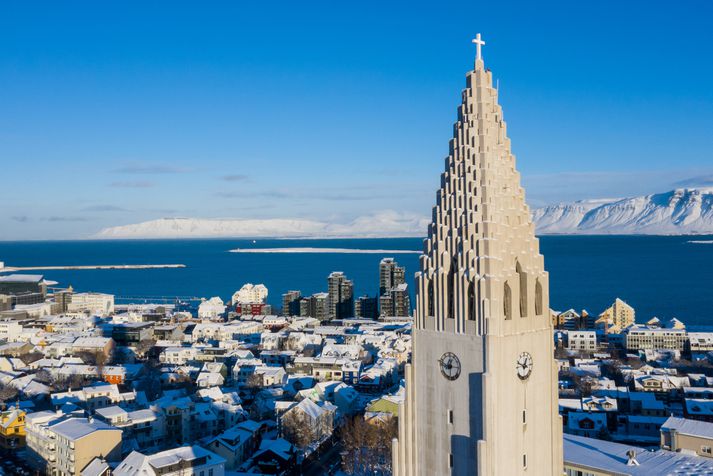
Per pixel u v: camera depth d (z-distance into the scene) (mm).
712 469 104375
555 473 65188
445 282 63031
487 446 58281
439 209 64562
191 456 170250
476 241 60281
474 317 60594
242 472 194750
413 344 66562
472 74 62156
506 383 59656
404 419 67062
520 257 62219
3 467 197250
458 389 61938
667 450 127188
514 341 60469
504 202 61750
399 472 67188
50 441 189125
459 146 62688
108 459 185625
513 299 60812
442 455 63750
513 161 63438
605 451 115188
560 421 65688
